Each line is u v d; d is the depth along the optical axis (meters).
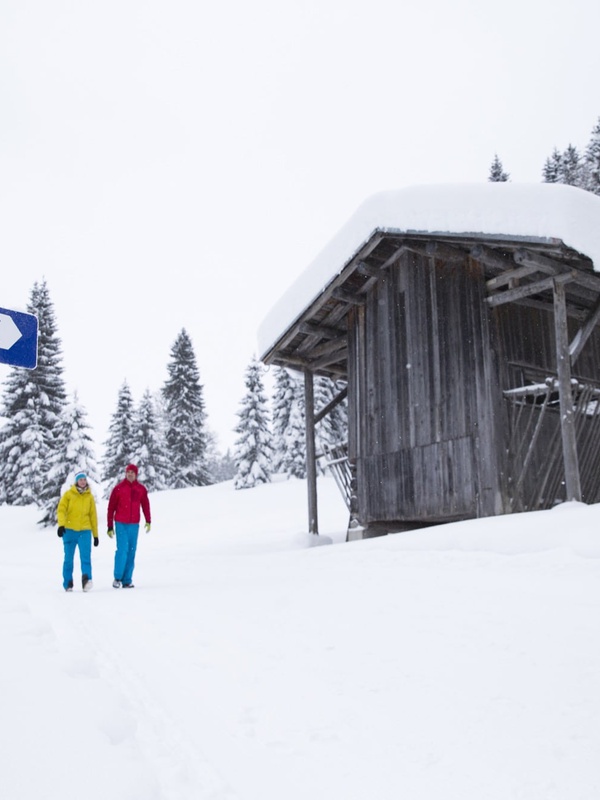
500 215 10.11
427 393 12.90
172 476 50.75
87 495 9.01
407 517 13.05
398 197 11.94
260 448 45.12
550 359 12.70
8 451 38.78
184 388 52.69
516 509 11.30
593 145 46.84
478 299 12.03
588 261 9.81
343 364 17.17
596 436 12.23
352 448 14.79
